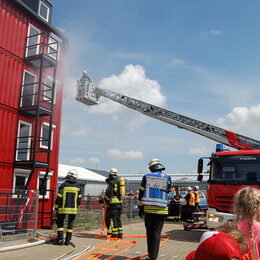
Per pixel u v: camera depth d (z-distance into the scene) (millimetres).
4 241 8188
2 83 13109
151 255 6395
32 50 14914
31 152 13914
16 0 13766
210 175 10180
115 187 9414
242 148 14070
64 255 6777
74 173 8367
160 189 6594
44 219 13492
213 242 1793
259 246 2416
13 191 8766
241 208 2557
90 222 13195
